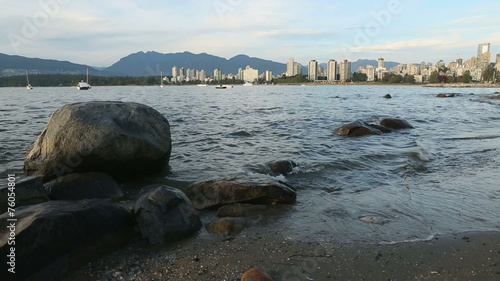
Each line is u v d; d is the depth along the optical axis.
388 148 13.60
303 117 25.47
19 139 15.26
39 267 4.73
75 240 5.15
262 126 20.36
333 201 7.77
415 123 21.91
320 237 5.93
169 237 5.86
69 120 8.63
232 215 7.00
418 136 16.58
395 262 5.05
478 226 6.25
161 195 6.21
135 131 9.15
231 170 10.43
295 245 5.64
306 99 51.00
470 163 10.93
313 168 10.50
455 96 55.66
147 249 5.60
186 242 5.84
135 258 5.32
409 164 10.86
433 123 21.97
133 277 4.77
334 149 13.47
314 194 8.30
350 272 4.81
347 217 6.81
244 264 5.06
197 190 7.70
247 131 18.19
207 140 15.63
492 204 7.36
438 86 129.75
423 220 6.56
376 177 9.60
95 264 5.13
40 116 24.95
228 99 51.44
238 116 26.17
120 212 6.04
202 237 6.04
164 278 4.73
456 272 4.76
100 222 5.56
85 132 8.51
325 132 18.02
